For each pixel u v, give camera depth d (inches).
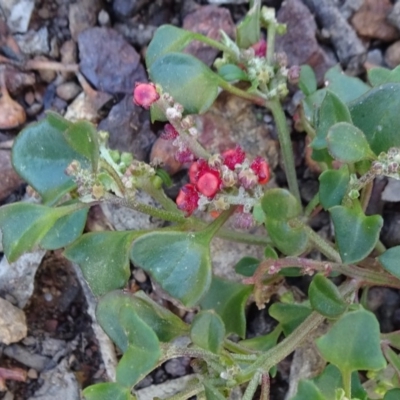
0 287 4.4
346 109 3.5
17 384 4.5
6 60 4.7
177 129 3.5
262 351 3.9
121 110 4.6
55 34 4.8
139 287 4.6
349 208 3.5
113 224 4.5
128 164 3.9
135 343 3.1
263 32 4.8
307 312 4.0
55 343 4.6
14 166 3.5
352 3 4.8
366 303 4.3
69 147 3.5
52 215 3.4
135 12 4.8
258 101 4.3
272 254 3.9
